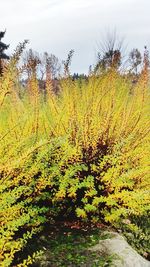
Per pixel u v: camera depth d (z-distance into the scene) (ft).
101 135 15.88
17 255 12.98
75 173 15.71
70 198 15.96
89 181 15.74
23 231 13.82
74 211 16.12
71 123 15.42
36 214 13.64
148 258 15.33
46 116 15.99
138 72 17.22
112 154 15.56
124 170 16.25
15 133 13.51
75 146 14.87
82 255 13.47
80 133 15.46
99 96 15.90
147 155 16.55
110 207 16.03
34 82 14.07
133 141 16.17
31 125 14.34
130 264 13.38
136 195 14.80
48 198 14.93
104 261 13.24
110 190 15.49
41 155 12.23
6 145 12.15
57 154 14.33
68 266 12.84
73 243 14.16
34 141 13.78
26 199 12.85
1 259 10.87
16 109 14.20
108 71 16.17
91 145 15.72
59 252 13.55
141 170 15.25
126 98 16.26
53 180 14.96
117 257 13.48
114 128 16.03
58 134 15.56
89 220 16.11
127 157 16.06
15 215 11.82
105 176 15.14
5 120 13.50
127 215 16.84
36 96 14.30
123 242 14.53
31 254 13.19
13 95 13.96
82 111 16.02
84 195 16.05
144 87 16.70
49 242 14.12
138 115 16.39
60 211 16.02
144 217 18.04
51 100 16.06
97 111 15.87
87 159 15.75
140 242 16.10
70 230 15.17
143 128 16.57
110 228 15.92
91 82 16.24
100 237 14.75
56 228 15.25
